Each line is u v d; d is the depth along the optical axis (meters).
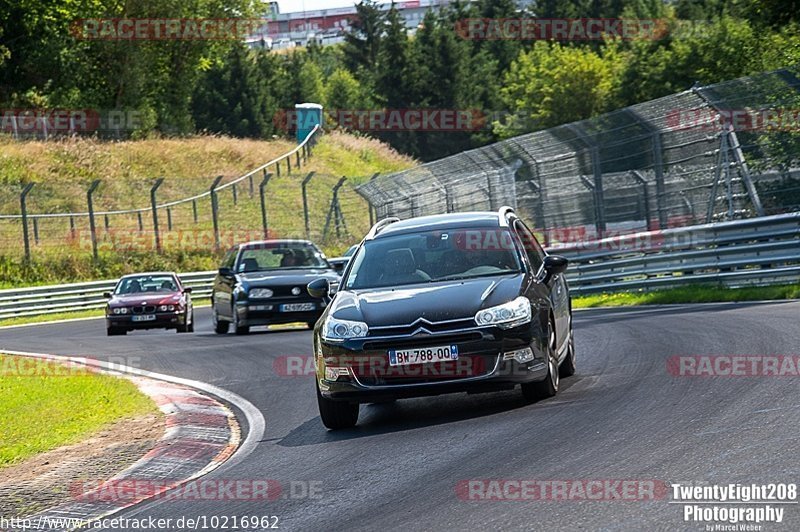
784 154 57.03
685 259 54.88
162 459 22.70
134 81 184.88
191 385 35.03
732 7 131.38
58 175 133.38
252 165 156.62
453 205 78.12
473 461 18.30
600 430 19.56
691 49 126.62
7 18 170.75
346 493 17.22
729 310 41.09
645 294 54.97
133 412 29.56
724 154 56.47
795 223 50.06
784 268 49.72
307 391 31.56
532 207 70.81
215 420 27.36
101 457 23.47
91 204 101.62
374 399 23.11
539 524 13.72
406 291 24.48
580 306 57.00
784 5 78.19
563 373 28.02
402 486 17.12
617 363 29.22
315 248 59.50
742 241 52.12
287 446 22.80
